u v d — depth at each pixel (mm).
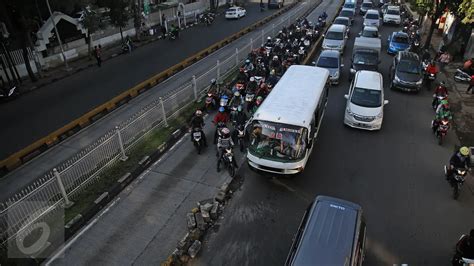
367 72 17406
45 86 21203
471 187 11586
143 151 13445
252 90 16844
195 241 9211
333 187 11656
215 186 11695
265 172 11508
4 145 14516
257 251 9156
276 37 28625
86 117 16203
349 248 7375
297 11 45875
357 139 14672
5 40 20609
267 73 20109
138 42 31062
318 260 7207
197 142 13258
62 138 14938
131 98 18938
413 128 15516
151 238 9594
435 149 13867
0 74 21375
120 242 9469
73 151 13992
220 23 39531
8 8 20938
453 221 10125
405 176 12172
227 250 9195
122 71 23500
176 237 9617
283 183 11906
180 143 14344
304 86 13586
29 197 9617
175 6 41500
